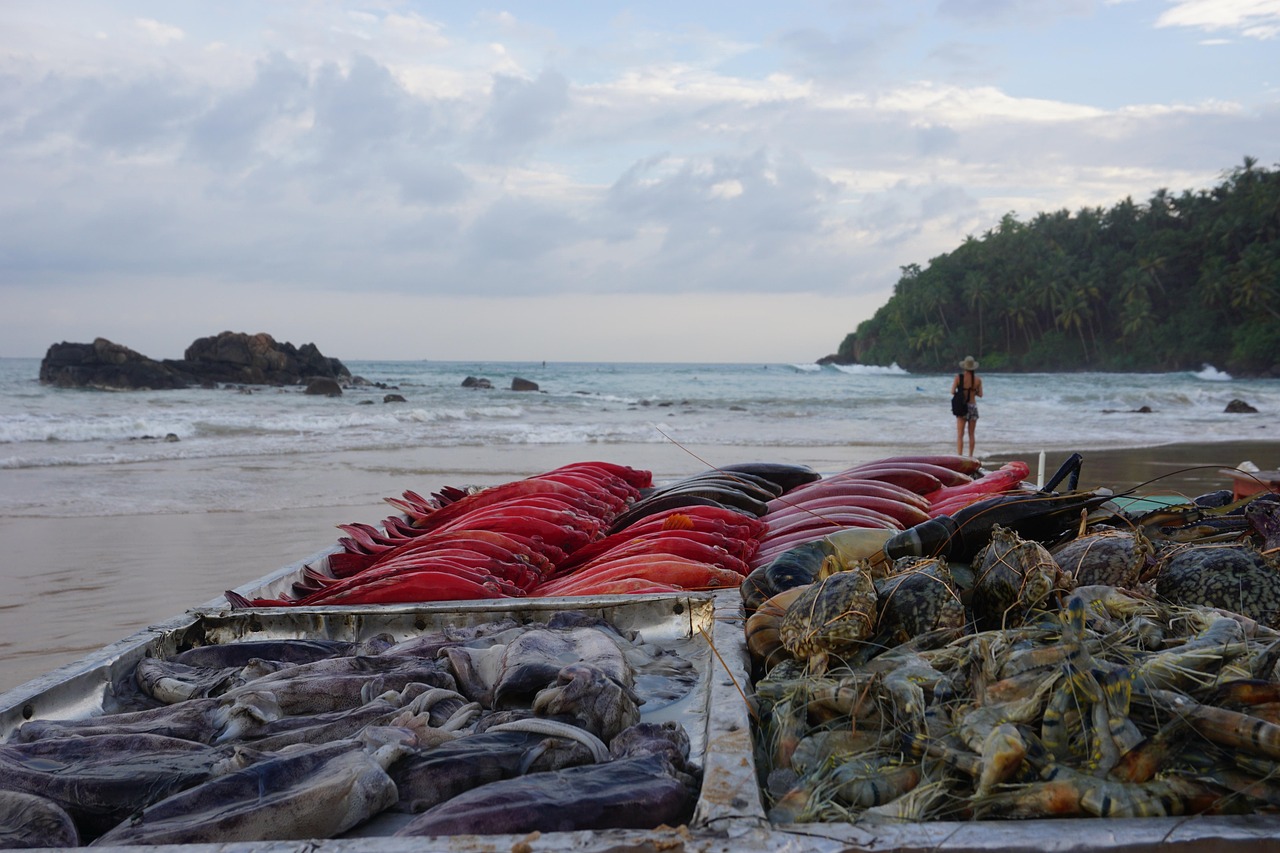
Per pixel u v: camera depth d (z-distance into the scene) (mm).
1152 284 123750
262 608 4578
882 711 2766
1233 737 2314
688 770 2773
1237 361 107562
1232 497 4895
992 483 7121
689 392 60625
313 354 72500
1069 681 2469
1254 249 110500
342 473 18203
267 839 2496
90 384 56094
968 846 2055
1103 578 3496
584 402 45406
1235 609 3250
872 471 7473
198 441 24422
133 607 8484
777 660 3559
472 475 17875
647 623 4500
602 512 7207
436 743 3004
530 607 4535
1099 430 27781
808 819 2334
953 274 148750
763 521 6590
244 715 3160
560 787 2518
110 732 3129
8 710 3305
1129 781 2314
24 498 14828
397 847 2088
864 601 3086
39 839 2521
